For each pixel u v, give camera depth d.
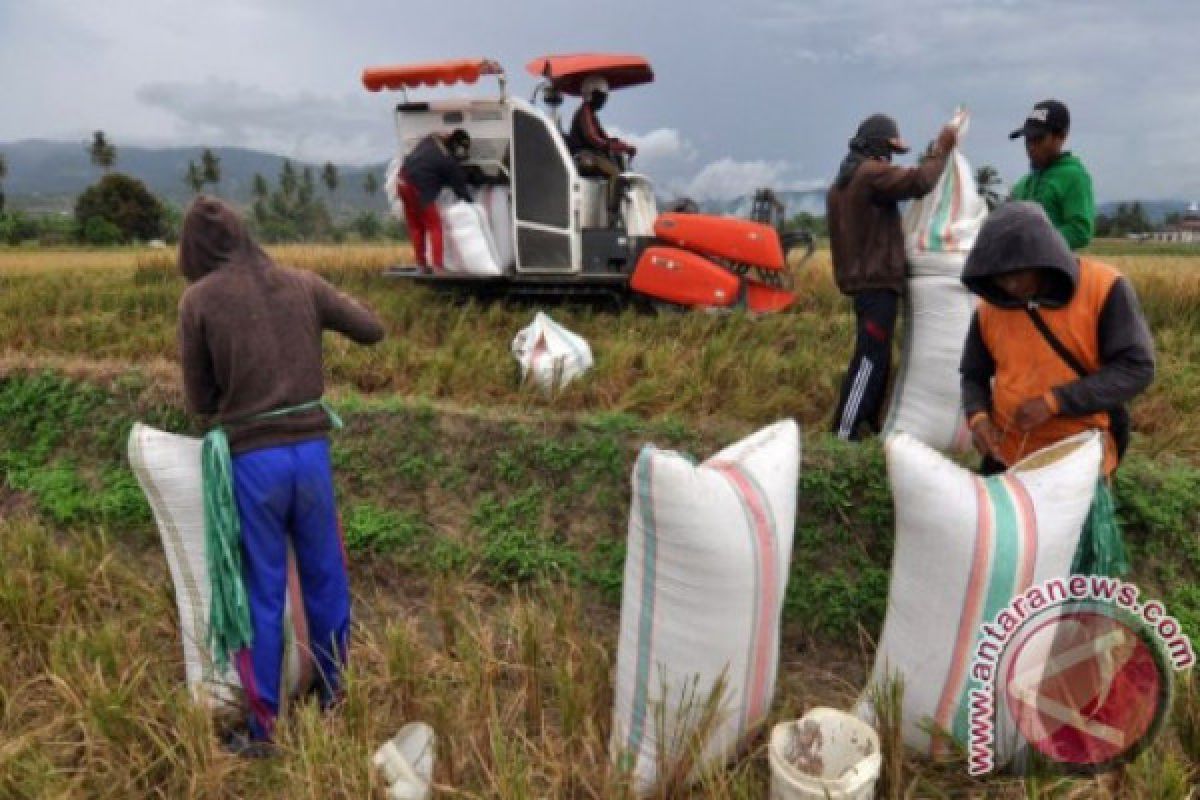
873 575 3.48
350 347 5.99
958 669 2.57
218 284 2.67
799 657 3.45
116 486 4.77
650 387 4.89
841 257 3.94
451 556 4.02
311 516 2.86
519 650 3.12
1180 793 2.34
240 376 2.71
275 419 2.75
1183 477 3.43
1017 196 4.04
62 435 5.05
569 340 5.21
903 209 4.10
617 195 7.15
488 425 4.28
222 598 2.80
